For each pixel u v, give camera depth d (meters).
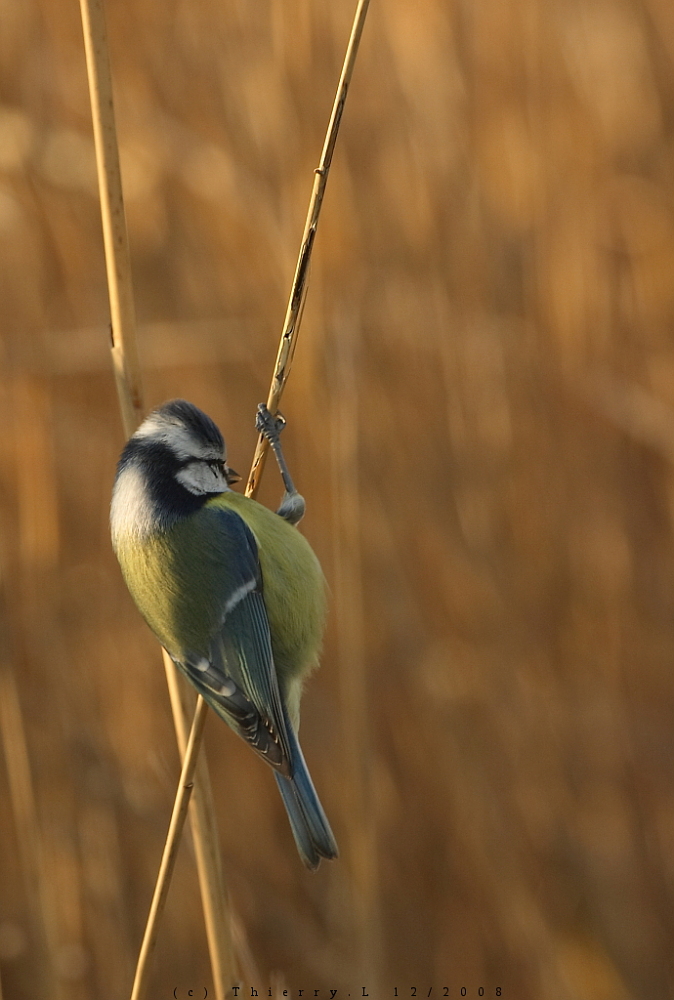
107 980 9.40
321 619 6.85
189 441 6.90
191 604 6.54
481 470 10.20
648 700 10.03
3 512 10.05
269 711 6.45
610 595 10.20
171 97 10.93
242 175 10.48
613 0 11.12
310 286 9.77
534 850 9.61
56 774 9.49
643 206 10.85
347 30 11.03
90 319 10.55
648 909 9.60
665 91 11.24
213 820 6.69
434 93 10.96
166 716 10.34
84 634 10.18
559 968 8.84
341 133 10.59
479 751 9.66
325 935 9.80
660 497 10.47
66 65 11.10
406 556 10.03
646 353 10.62
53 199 10.43
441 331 10.27
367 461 10.00
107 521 10.48
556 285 10.78
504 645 9.88
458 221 10.84
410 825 9.83
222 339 10.29
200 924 9.79
